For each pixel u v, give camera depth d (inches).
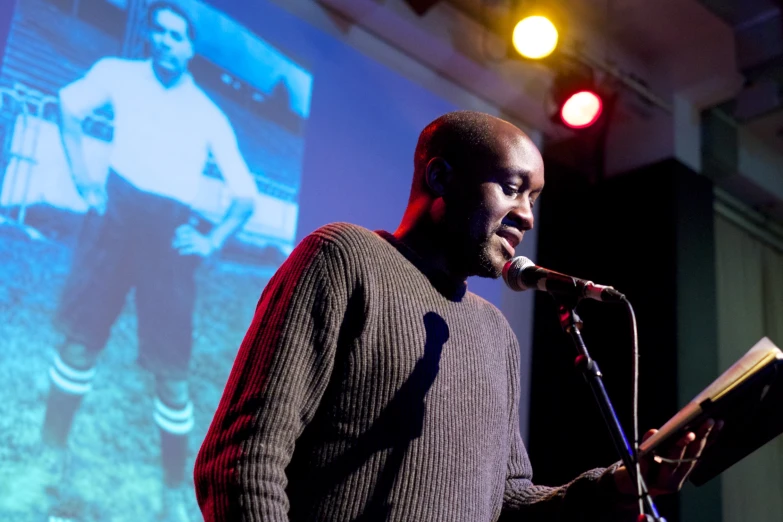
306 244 49.4
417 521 44.7
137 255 110.6
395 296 48.9
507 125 56.2
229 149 124.3
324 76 141.7
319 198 134.4
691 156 176.2
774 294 205.2
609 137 183.2
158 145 116.1
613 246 172.9
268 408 42.7
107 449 102.2
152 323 110.0
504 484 52.7
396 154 148.3
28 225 101.6
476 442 48.6
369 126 145.7
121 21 116.7
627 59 176.6
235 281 119.9
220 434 43.3
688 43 173.9
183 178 117.8
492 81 164.1
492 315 56.5
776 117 180.1
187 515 107.3
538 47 155.2
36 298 100.3
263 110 130.6
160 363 109.6
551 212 179.5
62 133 107.0
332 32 145.6
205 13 127.0
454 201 53.7
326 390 46.1
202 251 117.4
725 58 170.4
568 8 163.2
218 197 121.1
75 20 111.8
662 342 158.9
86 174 108.0
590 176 182.4
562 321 48.7
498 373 53.2
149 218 112.9
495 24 161.2
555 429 163.0
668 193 169.6
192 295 114.9
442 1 155.9
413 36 152.9
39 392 98.2
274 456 41.8
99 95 111.7
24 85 104.9
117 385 105.0
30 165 103.0
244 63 130.3
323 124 138.8
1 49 103.9
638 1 161.8
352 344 46.6
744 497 182.5
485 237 52.9
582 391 163.0
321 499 44.4
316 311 45.9
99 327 105.0
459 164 54.3
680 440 44.3
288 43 137.9
